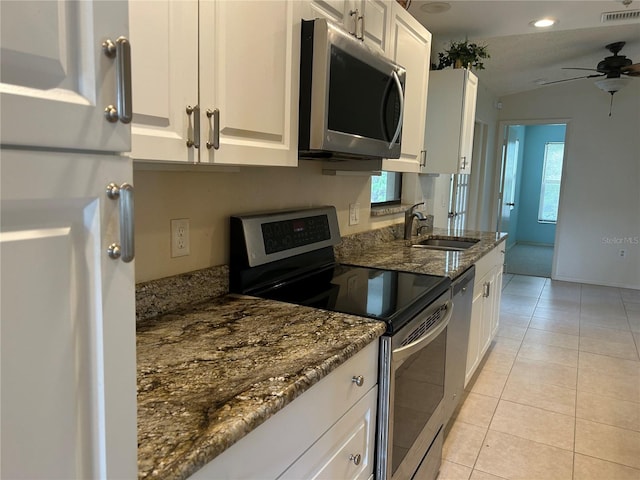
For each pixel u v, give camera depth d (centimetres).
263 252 167
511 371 313
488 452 223
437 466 202
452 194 480
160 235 138
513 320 427
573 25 325
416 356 159
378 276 197
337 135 146
